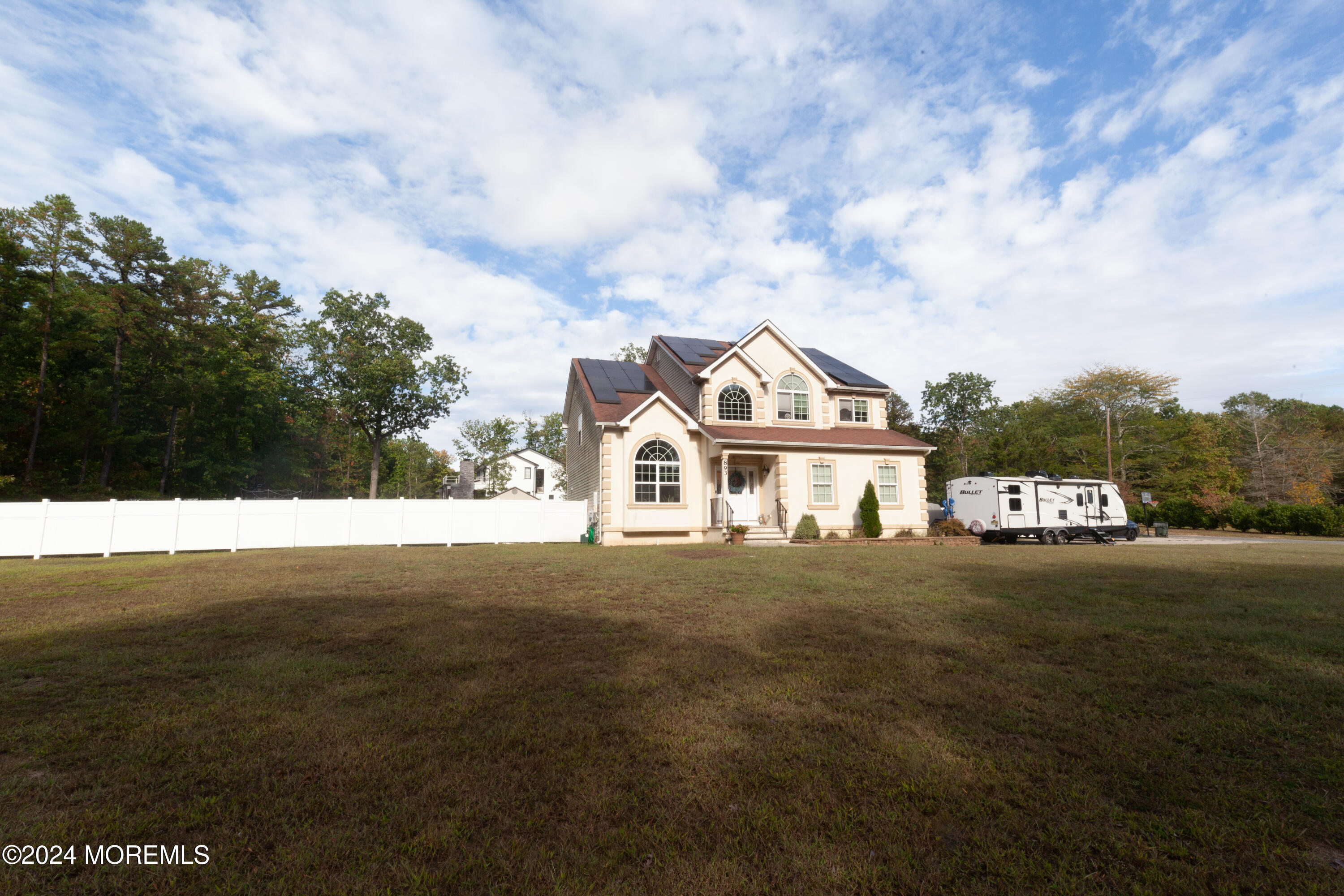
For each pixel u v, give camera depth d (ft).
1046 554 54.44
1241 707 15.06
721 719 14.34
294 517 65.67
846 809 10.30
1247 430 155.84
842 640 21.90
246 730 13.75
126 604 29.40
